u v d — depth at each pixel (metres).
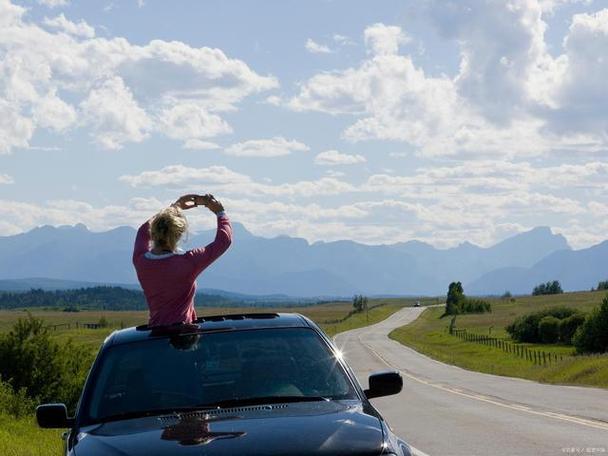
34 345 29.44
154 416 6.65
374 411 6.66
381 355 84.50
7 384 27.83
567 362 49.25
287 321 7.85
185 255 7.72
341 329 169.88
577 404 25.69
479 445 16.38
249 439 5.84
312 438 5.86
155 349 7.32
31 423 25.27
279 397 6.83
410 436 18.36
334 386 7.04
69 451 6.34
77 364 30.97
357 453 5.76
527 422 20.52
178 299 7.77
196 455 5.62
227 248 7.88
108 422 6.67
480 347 103.56
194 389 6.92
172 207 7.83
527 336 109.06
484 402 28.38
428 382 44.09
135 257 7.79
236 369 7.10
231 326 7.67
